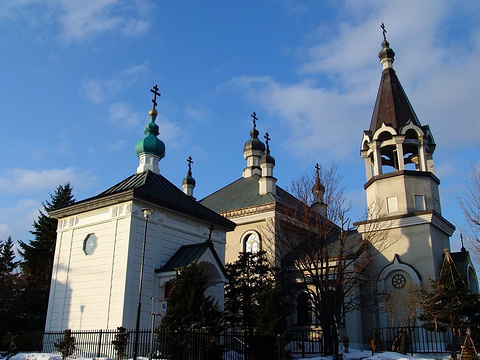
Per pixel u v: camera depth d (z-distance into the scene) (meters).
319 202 30.66
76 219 27.91
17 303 35.03
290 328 34.28
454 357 22.80
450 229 36.28
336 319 26.48
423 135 36.22
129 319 23.48
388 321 32.44
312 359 23.03
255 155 47.69
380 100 38.69
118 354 20.78
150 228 25.84
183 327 19.84
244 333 22.67
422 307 27.12
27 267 41.06
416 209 34.44
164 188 29.64
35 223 43.34
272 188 40.53
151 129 32.12
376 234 33.66
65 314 25.91
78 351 23.28
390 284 33.56
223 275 26.47
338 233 37.53
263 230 37.16
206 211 30.59
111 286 24.36
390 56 40.44
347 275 30.89
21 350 26.17
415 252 33.03
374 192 36.16
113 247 25.12
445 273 27.34
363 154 38.69
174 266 25.17
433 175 35.75
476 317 25.73
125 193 25.14
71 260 26.98
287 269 32.72
